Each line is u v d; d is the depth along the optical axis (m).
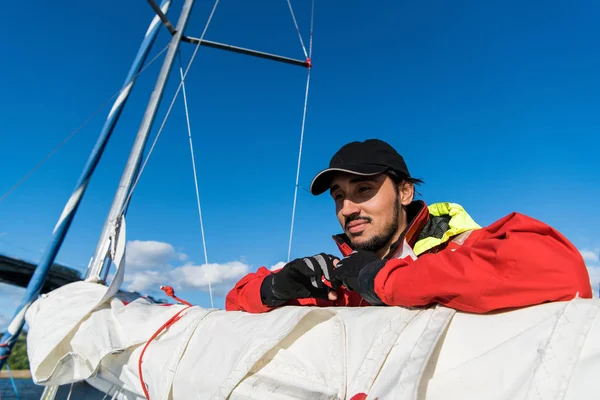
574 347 0.72
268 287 1.62
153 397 1.47
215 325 1.49
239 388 1.19
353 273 1.30
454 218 1.56
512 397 0.73
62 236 3.03
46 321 2.07
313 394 1.08
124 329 1.78
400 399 0.81
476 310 0.93
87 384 2.48
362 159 1.60
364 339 1.08
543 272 0.86
